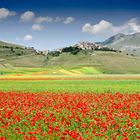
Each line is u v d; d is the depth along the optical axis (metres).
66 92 46.56
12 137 19.20
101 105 30.89
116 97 37.44
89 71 177.25
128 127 21.14
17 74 133.12
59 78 92.94
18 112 27.66
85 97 37.47
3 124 23.02
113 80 82.38
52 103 32.44
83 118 24.34
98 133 19.64
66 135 18.75
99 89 52.91
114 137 18.28
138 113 26.59
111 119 23.08
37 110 28.52
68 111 27.86
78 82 74.81
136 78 92.44
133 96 38.28
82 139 17.48
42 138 18.70
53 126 21.69
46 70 158.75
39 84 68.88
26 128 21.58
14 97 38.31
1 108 30.36
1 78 93.56
